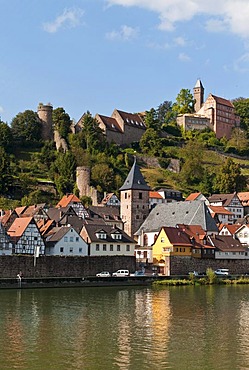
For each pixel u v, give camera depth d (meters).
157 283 122.44
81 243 137.50
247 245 161.62
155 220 166.75
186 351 59.69
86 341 63.56
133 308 86.94
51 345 61.59
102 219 177.12
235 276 135.62
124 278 120.56
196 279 126.31
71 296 100.38
